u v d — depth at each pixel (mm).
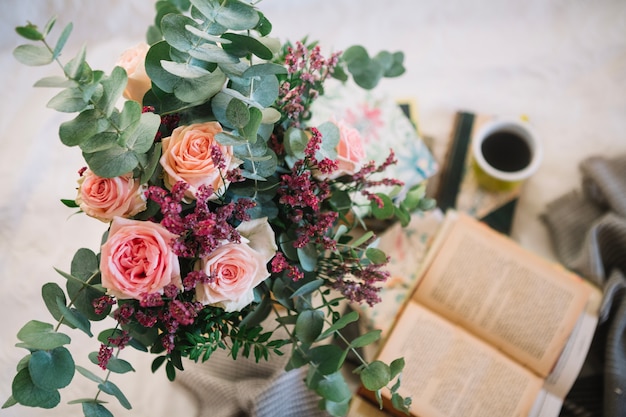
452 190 922
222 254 495
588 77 1003
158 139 537
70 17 1008
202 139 501
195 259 516
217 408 758
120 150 496
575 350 780
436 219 878
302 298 598
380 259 585
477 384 757
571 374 769
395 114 893
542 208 927
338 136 574
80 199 519
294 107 575
